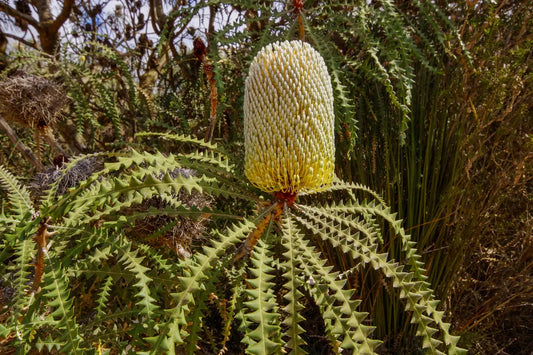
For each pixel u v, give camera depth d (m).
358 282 0.53
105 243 0.27
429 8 0.57
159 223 0.38
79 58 0.73
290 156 0.27
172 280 0.29
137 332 0.27
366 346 0.19
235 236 0.24
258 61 0.29
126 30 0.98
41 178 0.42
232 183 0.32
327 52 0.45
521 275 0.55
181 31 0.83
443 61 0.62
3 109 0.52
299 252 0.24
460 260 0.53
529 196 0.58
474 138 0.53
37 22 0.82
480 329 0.54
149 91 0.92
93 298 0.42
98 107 0.83
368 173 0.58
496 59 0.54
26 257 0.26
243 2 0.50
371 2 0.66
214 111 0.41
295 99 0.27
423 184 0.54
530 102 0.58
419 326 0.22
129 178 0.26
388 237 0.54
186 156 0.33
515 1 0.65
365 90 0.59
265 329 0.19
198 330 0.23
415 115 0.58
